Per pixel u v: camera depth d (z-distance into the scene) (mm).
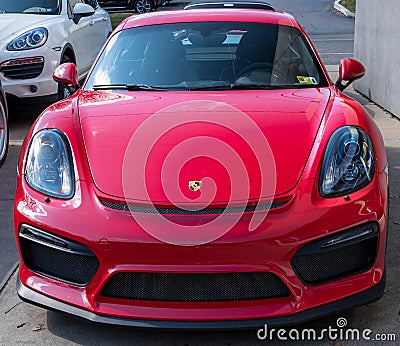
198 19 4316
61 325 3020
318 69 3996
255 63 3934
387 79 7156
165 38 4152
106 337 2920
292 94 3596
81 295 2785
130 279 2715
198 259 2619
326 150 2932
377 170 2943
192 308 2691
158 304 2707
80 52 7887
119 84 3854
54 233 2770
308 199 2738
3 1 7738
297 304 2695
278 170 2834
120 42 4199
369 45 7887
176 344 2855
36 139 3139
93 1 9320
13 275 3527
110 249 2664
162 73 3889
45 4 7734
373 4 7672
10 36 6809
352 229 2746
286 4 22750
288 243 2645
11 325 3029
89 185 2840
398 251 3654
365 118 3260
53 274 2873
